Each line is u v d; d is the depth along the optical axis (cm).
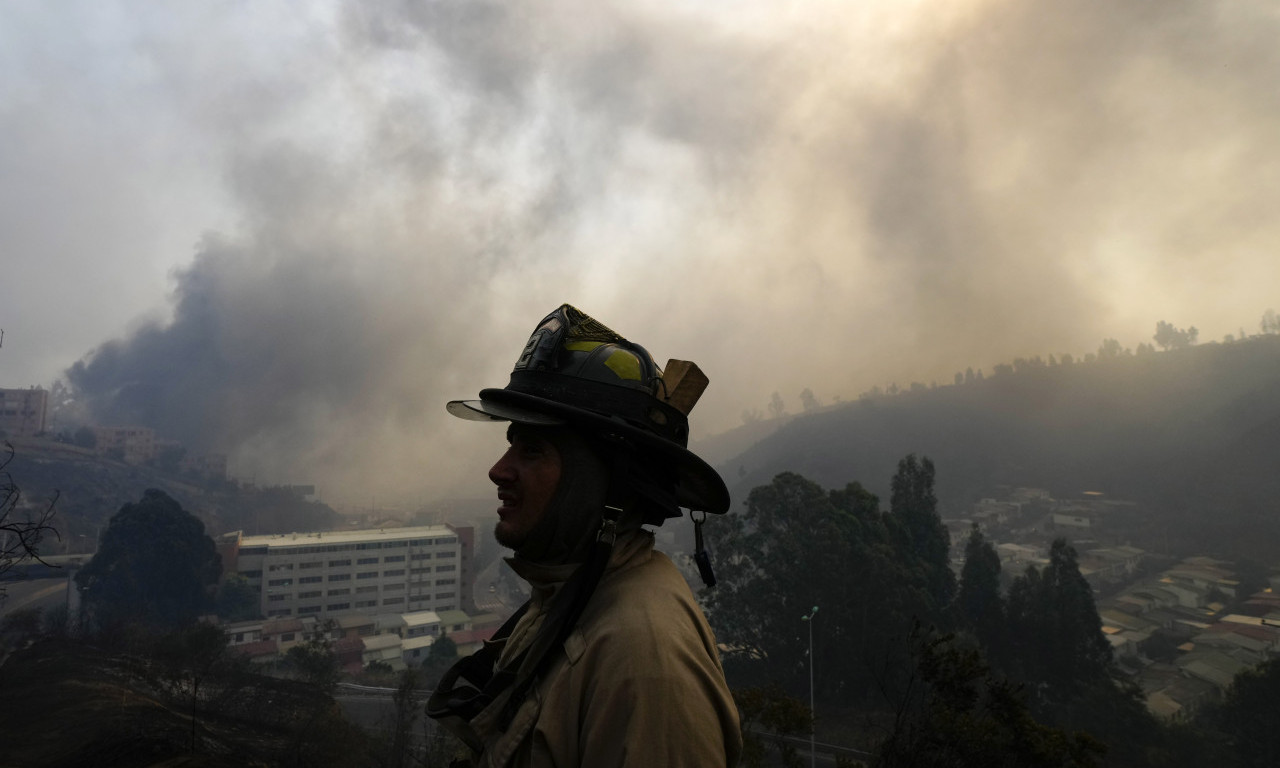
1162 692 5325
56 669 2528
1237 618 7169
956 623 4275
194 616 5869
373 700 3975
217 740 1852
